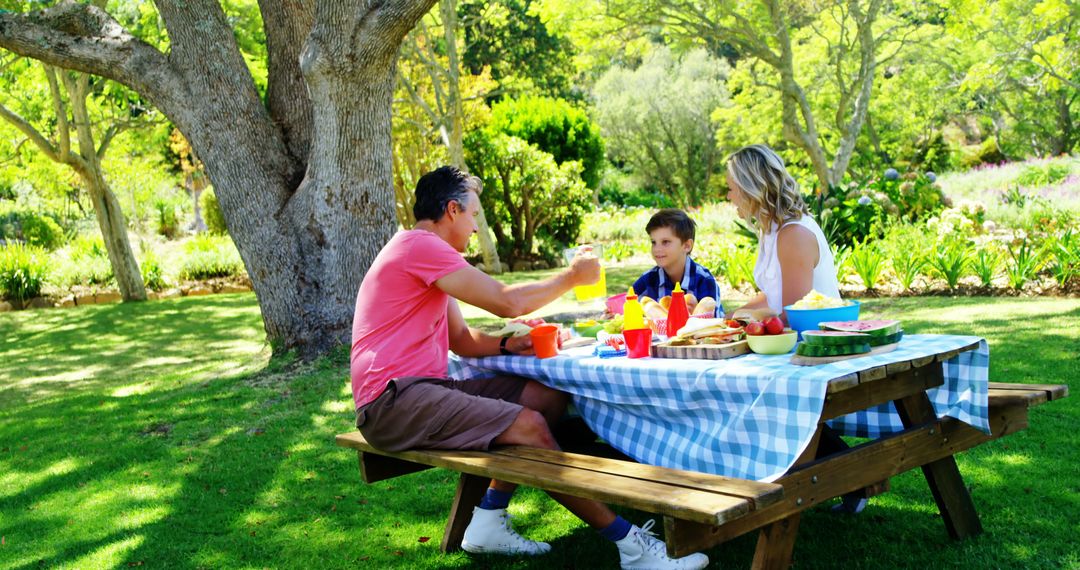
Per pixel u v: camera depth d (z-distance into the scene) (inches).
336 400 229.5
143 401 255.1
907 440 103.6
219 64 266.2
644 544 108.7
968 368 106.3
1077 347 216.4
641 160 1296.8
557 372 118.1
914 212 444.5
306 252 274.4
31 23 263.9
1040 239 346.9
